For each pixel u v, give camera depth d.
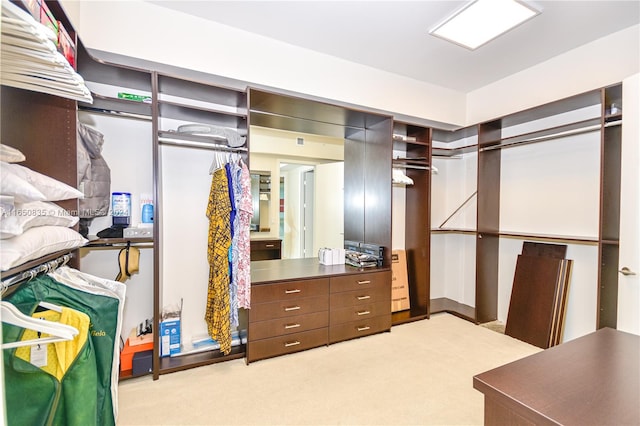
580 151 2.85
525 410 0.99
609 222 2.39
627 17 2.40
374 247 3.27
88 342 1.00
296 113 3.04
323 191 3.48
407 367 2.41
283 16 2.45
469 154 3.94
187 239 2.71
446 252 4.18
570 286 2.90
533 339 2.86
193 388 2.12
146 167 2.52
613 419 0.93
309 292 2.71
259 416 1.84
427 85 3.67
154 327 2.21
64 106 1.40
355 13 2.40
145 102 2.20
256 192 3.15
